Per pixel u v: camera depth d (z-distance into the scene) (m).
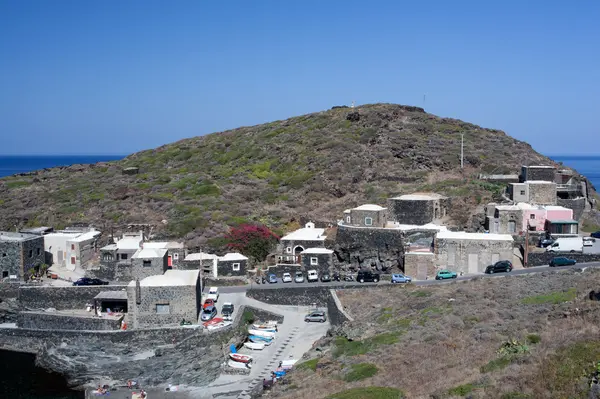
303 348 75.75
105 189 150.88
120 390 71.44
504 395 39.62
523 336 50.06
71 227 116.81
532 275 76.25
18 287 92.75
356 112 181.25
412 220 102.06
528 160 142.12
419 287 81.44
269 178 150.88
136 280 82.19
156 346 79.44
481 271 86.31
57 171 189.00
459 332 57.28
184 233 113.75
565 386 38.84
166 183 155.88
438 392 43.34
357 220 99.44
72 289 89.06
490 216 98.44
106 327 82.62
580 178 114.12
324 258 94.50
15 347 84.62
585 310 52.88
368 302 80.06
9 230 122.69
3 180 172.88
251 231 108.88
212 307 84.88
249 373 70.38
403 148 151.50
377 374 51.84
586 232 99.69
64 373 77.06
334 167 145.62
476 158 141.50
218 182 150.88
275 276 94.69
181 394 68.81
